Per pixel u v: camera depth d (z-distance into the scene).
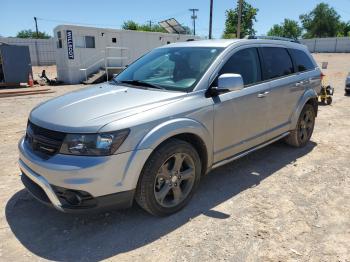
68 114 3.08
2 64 15.62
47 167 2.86
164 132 3.09
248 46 4.33
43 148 3.02
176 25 23.50
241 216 3.41
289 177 4.40
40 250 2.90
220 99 3.71
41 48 35.38
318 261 2.74
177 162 3.34
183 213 3.47
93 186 2.80
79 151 2.82
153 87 3.76
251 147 4.36
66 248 2.92
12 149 5.58
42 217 3.41
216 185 4.14
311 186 4.12
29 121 3.41
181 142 3.30
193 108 3.41
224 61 3.91
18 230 3.19
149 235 3.10
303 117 5.45
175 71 3.92
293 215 3.43
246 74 4.18
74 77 18.03
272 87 4.48
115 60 19.30
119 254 2.84
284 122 4.95
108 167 2.83
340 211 3.52
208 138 3.60
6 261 2.75
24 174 3.39
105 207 2.94
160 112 3.16
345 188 4.08
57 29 18.06
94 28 18.16
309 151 5.48
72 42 17.59
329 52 55.81
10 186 4.12
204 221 3.32
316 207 3.60
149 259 2.77
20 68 16.09
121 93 3.57
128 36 19.48
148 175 3.08
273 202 3.71
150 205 3.19
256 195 3.88
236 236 3.07
